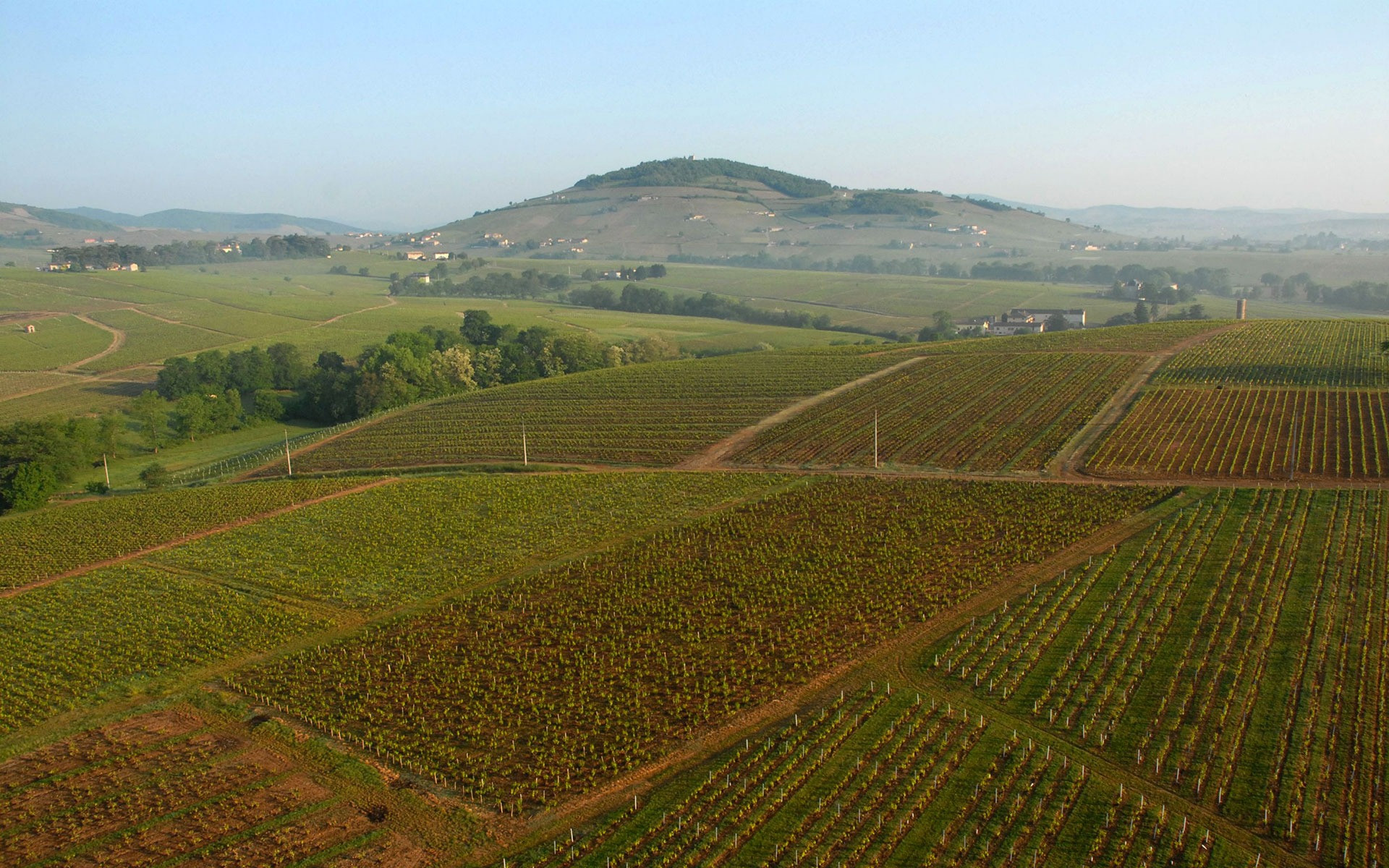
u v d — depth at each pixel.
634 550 83.56
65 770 51.31
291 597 76.31
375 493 106.19
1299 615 63.03
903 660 60.22
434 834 44.50
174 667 64.06
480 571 80.44
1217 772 46.97
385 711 56.59
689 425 131.62
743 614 68.69
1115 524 83.50
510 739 52.94
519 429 134.38
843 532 85.69
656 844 43.00
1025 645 60.94
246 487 111.69
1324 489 90.50
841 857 41.59
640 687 58.16
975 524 85.75
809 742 50.81
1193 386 135.75
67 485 121.38
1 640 69.62
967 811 44.81
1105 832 43.06
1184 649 59.34
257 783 49.25
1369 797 44.41
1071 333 184.38
